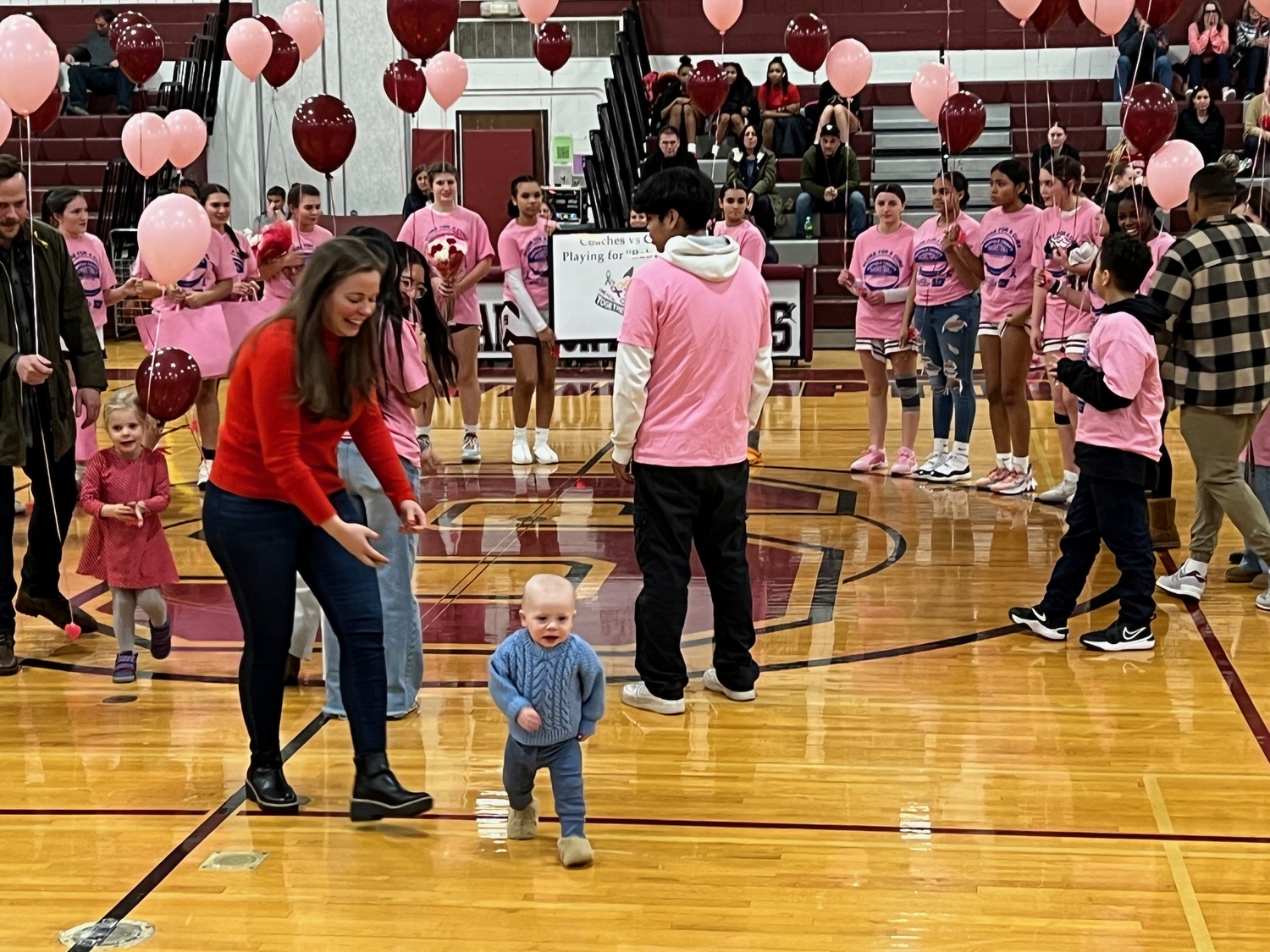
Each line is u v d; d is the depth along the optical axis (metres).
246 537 3.35
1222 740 3.96
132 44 6.54
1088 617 5.16
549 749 3.23
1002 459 7.33
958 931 2.88
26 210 4.64
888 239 7.63
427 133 15.62
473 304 8.11
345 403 3.26
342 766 3.84
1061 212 6.70
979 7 15.63
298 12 7.84
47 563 4.89
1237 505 5.12
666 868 3.18
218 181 15.48
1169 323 5.07
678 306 4.05
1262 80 14.13
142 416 4.53
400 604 4.12
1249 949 2.80
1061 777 3.70
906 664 4.65
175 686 4.54
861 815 3.46
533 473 7.98
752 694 4.34
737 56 16.02
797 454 8.44
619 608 5.32
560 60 8.75
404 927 2.92
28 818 3.50
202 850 3.30
